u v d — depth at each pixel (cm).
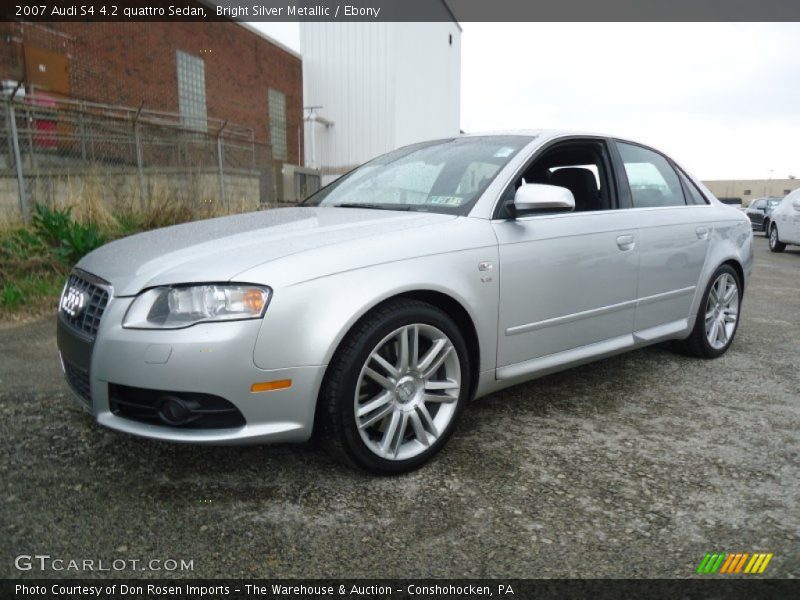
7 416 289
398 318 232
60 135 711
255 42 1659
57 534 197
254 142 1105
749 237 434
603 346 323
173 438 208
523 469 246
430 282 240
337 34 1809
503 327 272
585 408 314
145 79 1280
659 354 419
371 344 226
